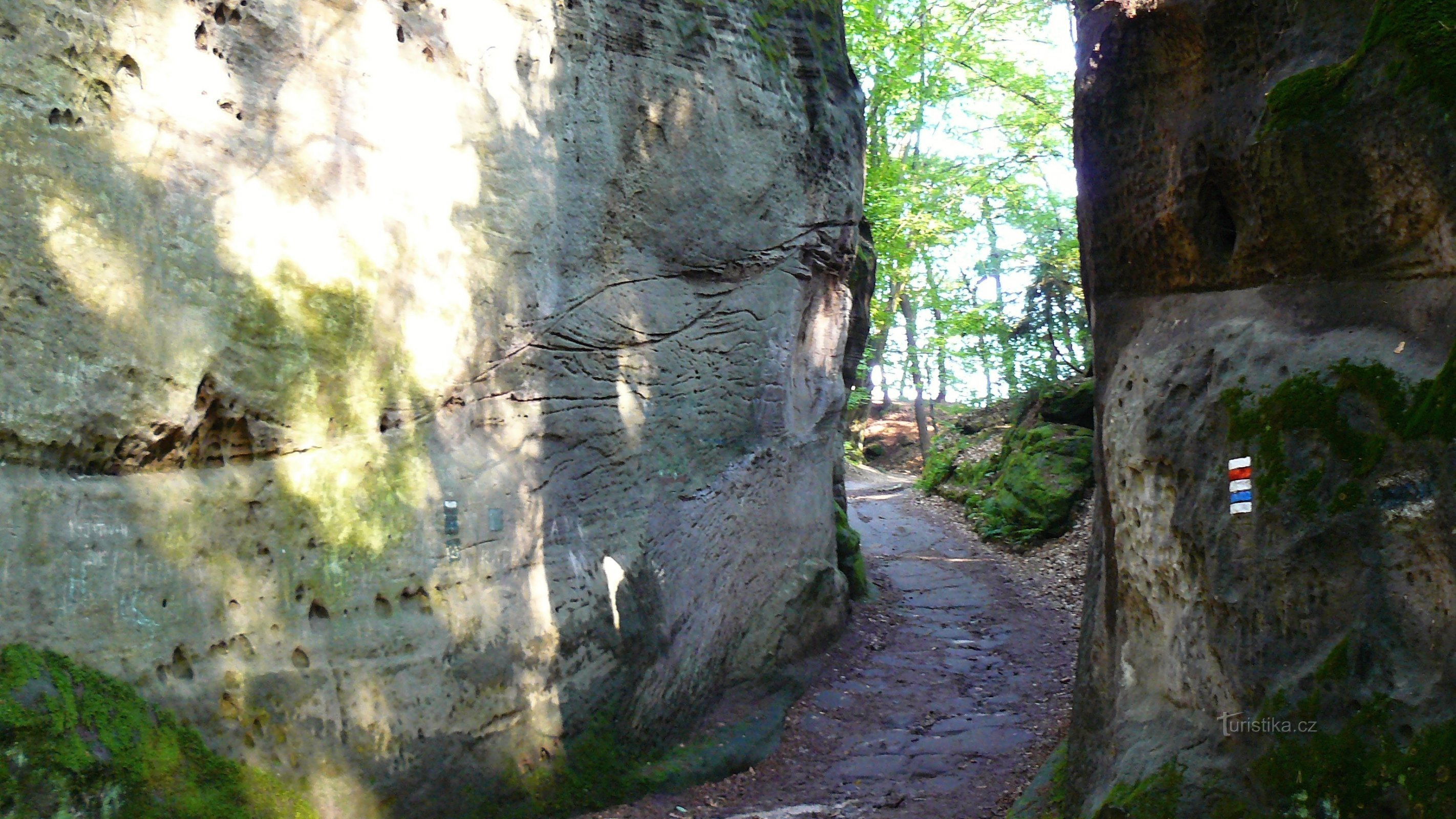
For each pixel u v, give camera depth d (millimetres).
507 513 7000
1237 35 4750
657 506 8562
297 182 5902
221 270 5484
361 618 6020
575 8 7988
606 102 8219
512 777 6602
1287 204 4438
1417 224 3994
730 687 9148
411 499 6379
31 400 4645
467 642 6531
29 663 4477
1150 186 5234
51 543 4691
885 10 21031
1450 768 3412
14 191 4641
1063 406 17906
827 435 11750
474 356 6902
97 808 4535
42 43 4801
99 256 4938
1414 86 3936
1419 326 3965
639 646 7922
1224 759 4262
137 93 5195
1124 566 5258
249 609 5488
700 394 9258
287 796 5332
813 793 7574
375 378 6273
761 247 9797
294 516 5770
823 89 10672
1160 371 5016
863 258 13797
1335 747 3787
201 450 5457
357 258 6160
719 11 9445
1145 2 5094
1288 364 4340
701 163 9094
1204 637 4500
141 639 4965
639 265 8547
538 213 7430
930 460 22625
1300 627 4059
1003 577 14156
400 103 6504
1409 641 3703
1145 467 5023
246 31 5734
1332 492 4008
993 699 9312
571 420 7727
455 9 6953
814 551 11133
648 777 7547
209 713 5168
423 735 6137
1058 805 5691
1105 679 5453
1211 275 4941
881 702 9477
